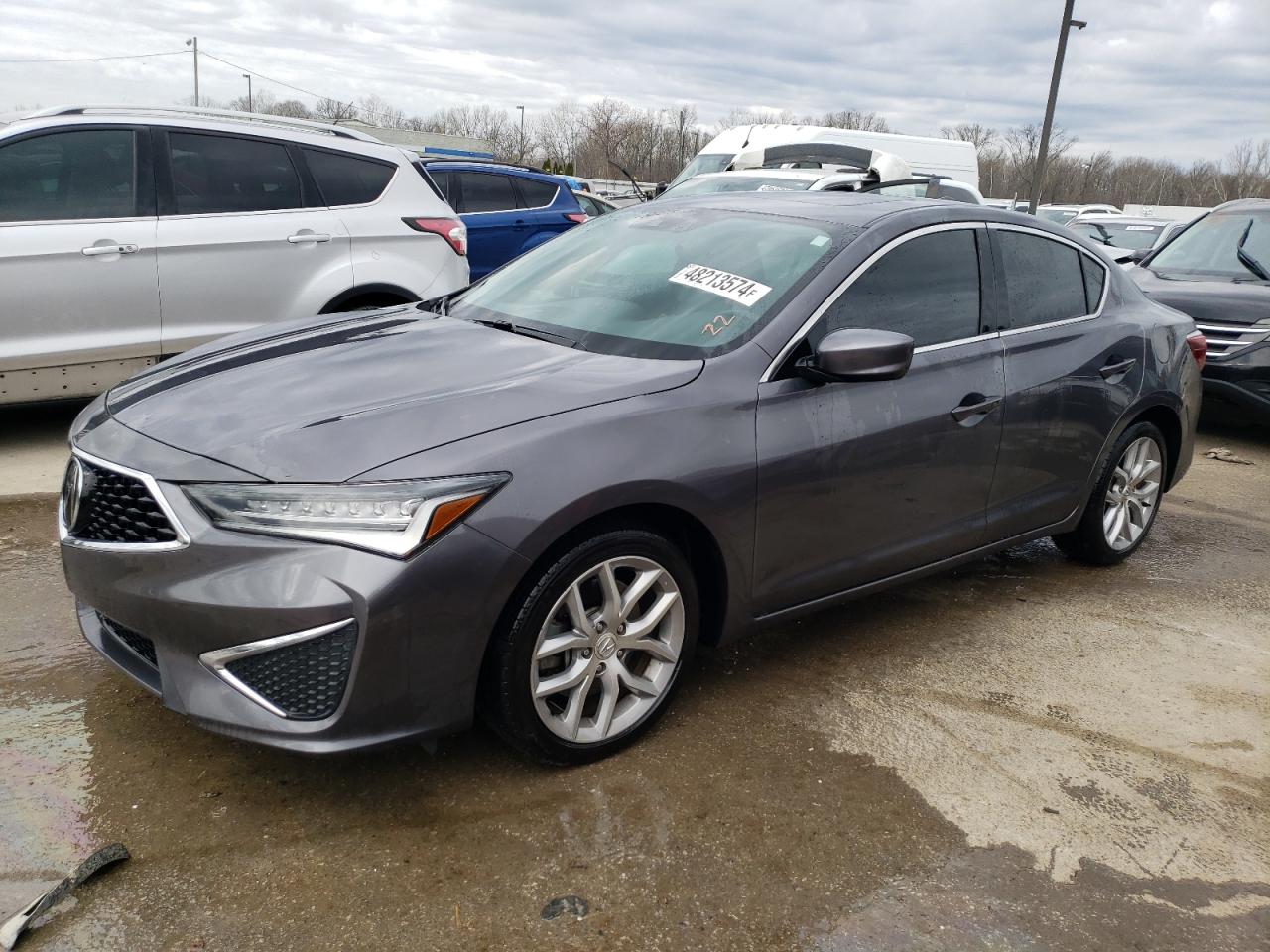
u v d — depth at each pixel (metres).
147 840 2.46
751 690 3.37
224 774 2.74
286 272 5.85
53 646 3.38
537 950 2.20
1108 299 4.43
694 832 2.61
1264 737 3.30
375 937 2.21
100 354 5.39
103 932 2.17
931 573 3.79
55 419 6.29
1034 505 4.09
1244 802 2.93
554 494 2.55
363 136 6.39
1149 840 2.72
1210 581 4.71
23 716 2.95
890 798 2.82
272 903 2.29
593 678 2.82
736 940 2.26
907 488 3.47
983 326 3.78
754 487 2.99
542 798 2.71
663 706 3.01
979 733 3.20
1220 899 2.51
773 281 3.32
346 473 2.41
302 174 5.98
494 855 2.48
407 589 2.38
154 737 2.89
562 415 2.70
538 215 10.59
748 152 10.45
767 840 2.60
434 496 2.41
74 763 2.75
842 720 3.22
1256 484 6.58
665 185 11.51
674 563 2.89
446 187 10.05
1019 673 3.63
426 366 3.02
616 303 3.42
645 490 2.72
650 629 2.91
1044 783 2.95
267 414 2.69
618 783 2.79
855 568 3.43
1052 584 4.54
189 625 2.42
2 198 5.14
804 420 3.12
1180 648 3.95
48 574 3.94
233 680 2.42
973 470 3.71
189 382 3.01
